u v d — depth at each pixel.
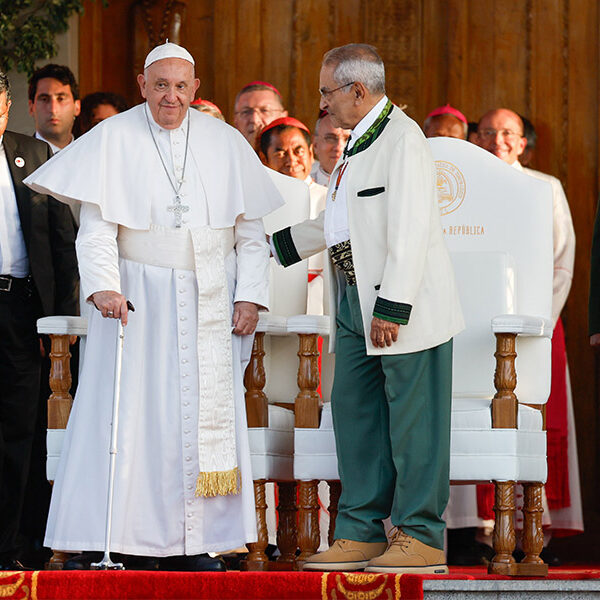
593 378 36.16
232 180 22.41
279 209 25.36
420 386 20.88
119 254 21.98
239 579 18.83
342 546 21.16
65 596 18.78
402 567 20.48
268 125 29.69
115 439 20.83
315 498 22.67
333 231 21.62
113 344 21.72
